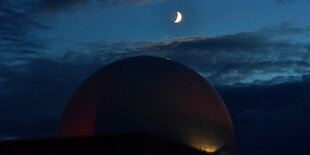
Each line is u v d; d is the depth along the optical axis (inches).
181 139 3021.7
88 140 2554.1
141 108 3016.7
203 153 2974.9
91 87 3211.1
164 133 2984.7
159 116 3014.3
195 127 3085.6
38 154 2659.9
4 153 2736.2
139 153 2437.3
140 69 3198.8
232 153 3376.0
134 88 3090.6
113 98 3070.9
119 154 2474.2
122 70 3213.6
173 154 2655.0
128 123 2984.7
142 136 2449.6
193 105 3132.4
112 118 3009.4
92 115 3063.5
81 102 3186.5
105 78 3198.8
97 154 2518.5
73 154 2571.4
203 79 3410.4
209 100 3260.3
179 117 3048.7
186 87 3181.6
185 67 3383.4
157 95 3068.4
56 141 2628.0
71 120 3176.7
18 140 2716.5
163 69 3218.5
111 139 2506.2
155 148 2508.6
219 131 3225.9
